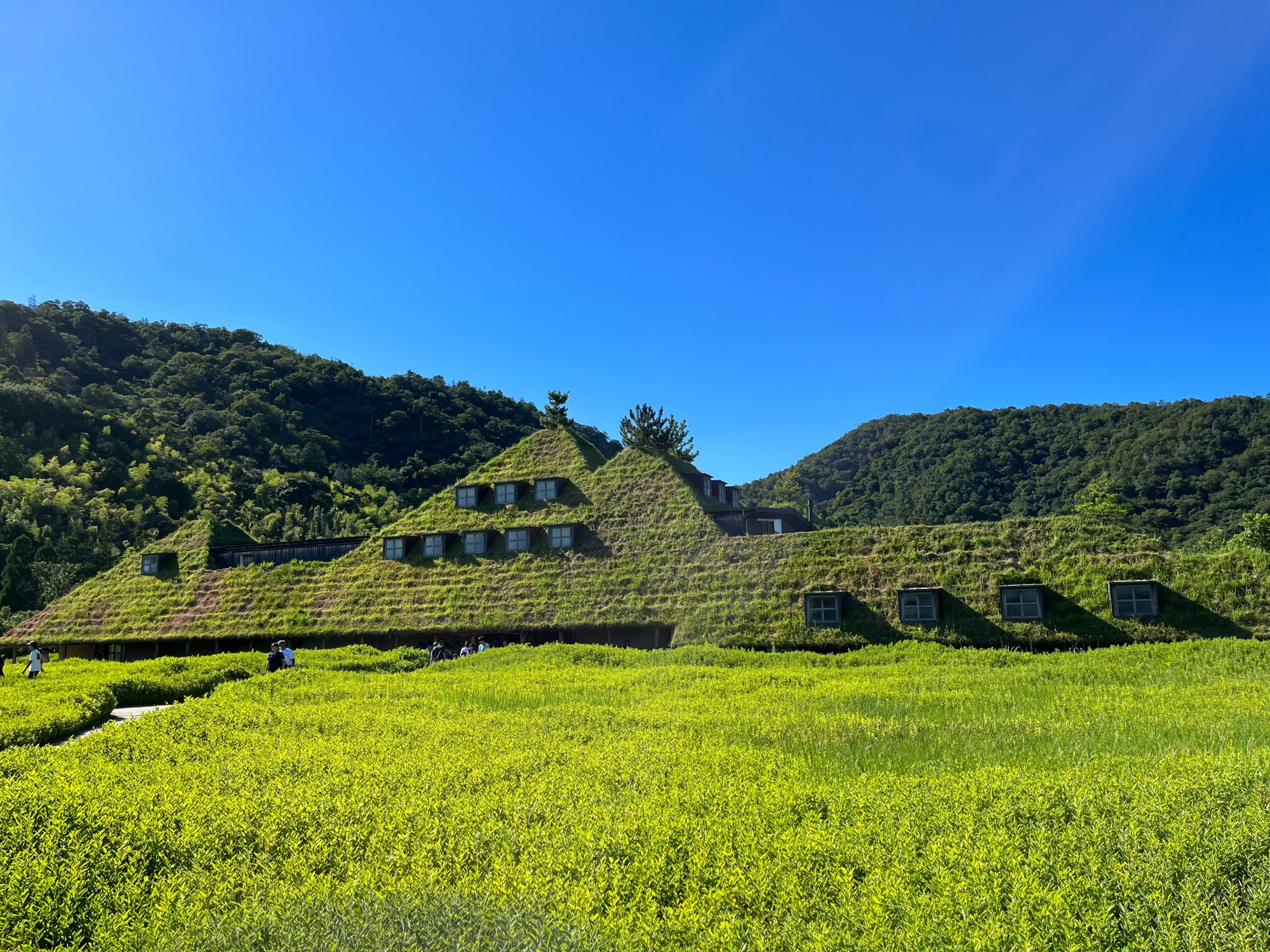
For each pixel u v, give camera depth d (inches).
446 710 756.0
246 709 771.4
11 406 3806.6
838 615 1302.9
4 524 3115.2
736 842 329.1
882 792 386.6
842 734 576.7
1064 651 1159.6
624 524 1619.1
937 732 577.0
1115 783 384.5
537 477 1793.8
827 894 289.0
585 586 1525.6
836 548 1416.1
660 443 2214.6
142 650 1791.3
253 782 461.1
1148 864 291.4
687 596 1434.5
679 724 631.8
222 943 257.8
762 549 1461.6
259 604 1743.4
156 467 3897.6
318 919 264.5
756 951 251.4
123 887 315.9
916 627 1259.8
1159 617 1168.2
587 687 898.7
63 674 1275.8
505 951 240.8
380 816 377.1
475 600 1579.7
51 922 296.2
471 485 1803.6
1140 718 599.2
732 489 2052.2
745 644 1325.0
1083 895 276.1
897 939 251.4
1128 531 1288.1
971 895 271.4
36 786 425.7
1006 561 1299.2
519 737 584.7
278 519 3570.4
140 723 696.4
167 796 420.8
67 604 1957.4
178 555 1983.3
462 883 294.8
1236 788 365.1
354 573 1740.9
